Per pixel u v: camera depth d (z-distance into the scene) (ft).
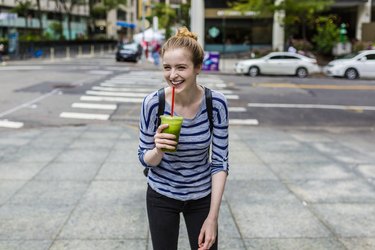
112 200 18.45
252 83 71.51
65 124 38.93
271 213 17.17
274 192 19.71
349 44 111.65
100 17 282.15
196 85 8.45
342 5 126.31
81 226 15.72
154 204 8.82
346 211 17.47
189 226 8.91
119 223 15.99
